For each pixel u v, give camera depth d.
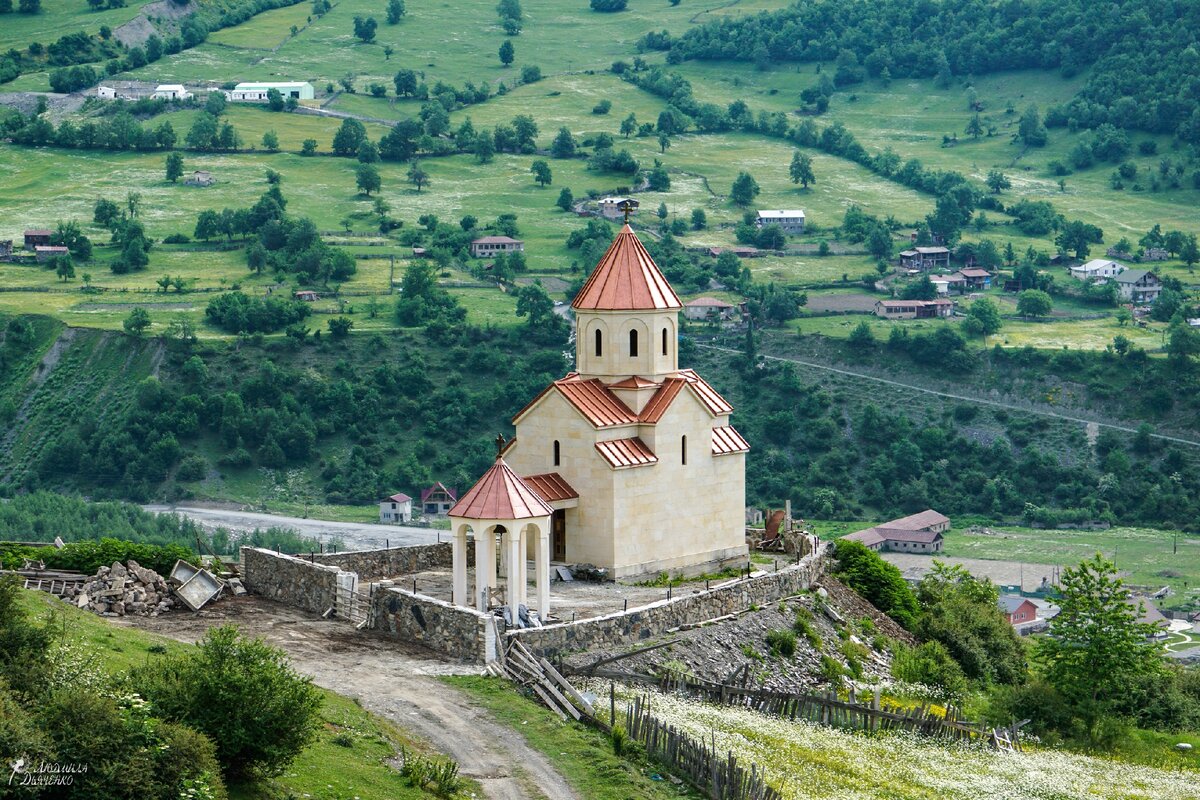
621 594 87.38
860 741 72.31
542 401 93.81
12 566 84.75
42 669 52.72
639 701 68.75
